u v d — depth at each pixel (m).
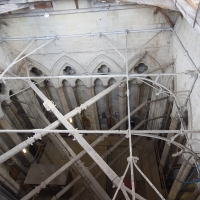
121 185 7.95
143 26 14.62
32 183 16.59
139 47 15.87
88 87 18.69
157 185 18.78
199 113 10.44
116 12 14.04
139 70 18.48
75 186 19.34
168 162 18.59
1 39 15.74
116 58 16.61
